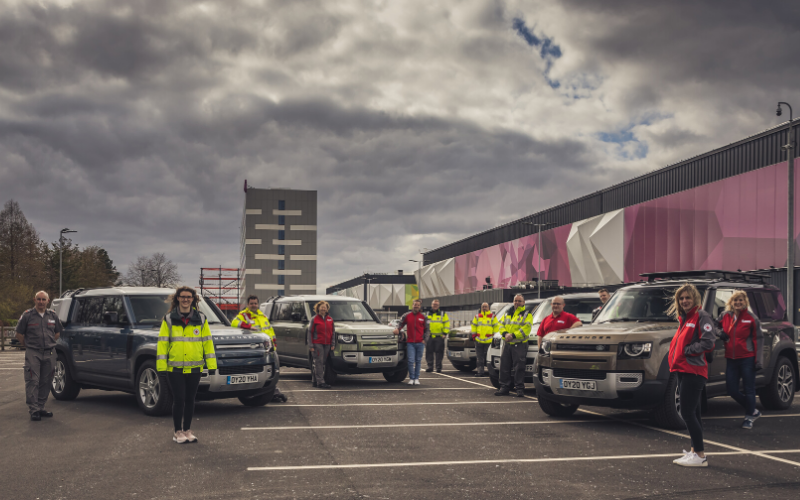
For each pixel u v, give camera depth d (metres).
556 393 9.76
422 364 23.22
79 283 71.31
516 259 77.44
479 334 17.48
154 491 5.74
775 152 38.94
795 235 36.88
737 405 12.00
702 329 6.83
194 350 8.04
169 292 12.16
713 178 44.56
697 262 45.28
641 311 10.65
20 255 67.94
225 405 11.58
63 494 5.66
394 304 139.12
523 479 6.21
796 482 6.12
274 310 17.89
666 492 5.74
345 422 9.62
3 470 6.58
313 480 6.14
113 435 8.56
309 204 142.88
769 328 11.33
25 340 10.16
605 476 6.34
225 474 6.38
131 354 10.83
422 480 6.16
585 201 62.91
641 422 9.80
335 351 14.88
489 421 9.76
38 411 9.99
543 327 12.08
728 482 6.12
